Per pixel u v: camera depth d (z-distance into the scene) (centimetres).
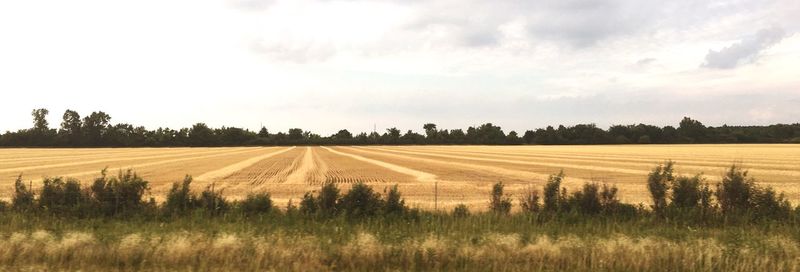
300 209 1443
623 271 919
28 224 1229
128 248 965
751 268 913
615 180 3669
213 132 19638
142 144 18462
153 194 2702
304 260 941
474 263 941
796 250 980
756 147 13475
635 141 19950
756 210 1382
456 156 8581
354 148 14775
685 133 19938
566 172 4559
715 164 5756
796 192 2767
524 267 923
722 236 1108
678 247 993
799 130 19362
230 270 898
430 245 980
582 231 1177
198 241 1005
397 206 1416
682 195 1473
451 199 2411
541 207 1531
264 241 1014
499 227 1214
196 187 3183
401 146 17725
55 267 913
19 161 6900
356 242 1002
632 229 1198
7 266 912
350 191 1449
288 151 11869
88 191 1514
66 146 17962
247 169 5138
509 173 4453
